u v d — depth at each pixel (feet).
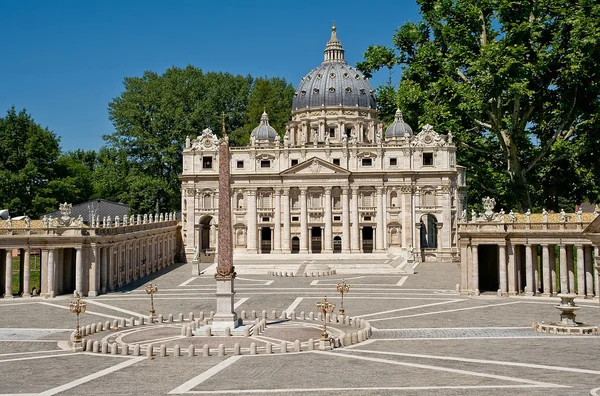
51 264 251.19
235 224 431.84
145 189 471.62
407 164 418.51
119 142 507.30
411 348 147.43
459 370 121.80
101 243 262.47
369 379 115.85
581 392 102.53
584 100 306.35
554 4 298.56
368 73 359.46
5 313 212.23
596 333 163.12
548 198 354.74
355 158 424.05
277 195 427.33
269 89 564.71
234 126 578.66
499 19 306.14
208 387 112.06
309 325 184.65
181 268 377.71
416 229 416.05
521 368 122.72
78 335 152.97
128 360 139.13
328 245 423.64
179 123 501.97
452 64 313.94
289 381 115.65
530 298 235.40
